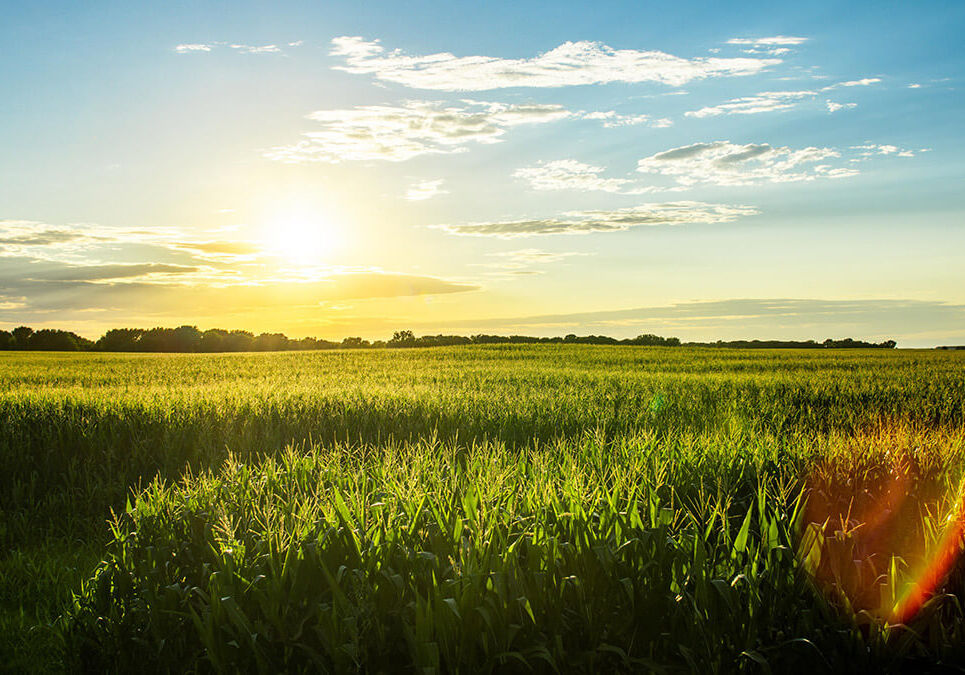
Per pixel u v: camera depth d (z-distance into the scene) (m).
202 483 8.13
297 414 16.16
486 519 6.12
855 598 5.63
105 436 13.31
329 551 5.79
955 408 20.34
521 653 4.99
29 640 6.56
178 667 5.50
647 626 5.36
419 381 27.09
